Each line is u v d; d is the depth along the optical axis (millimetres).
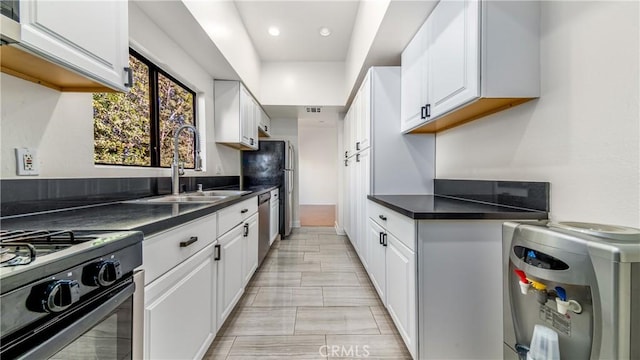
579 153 1106
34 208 1121
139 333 835
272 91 4168
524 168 1391
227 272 1749
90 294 647
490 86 1276
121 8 1206
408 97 2176
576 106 1117
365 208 2643
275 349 1596
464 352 1319
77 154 1331
